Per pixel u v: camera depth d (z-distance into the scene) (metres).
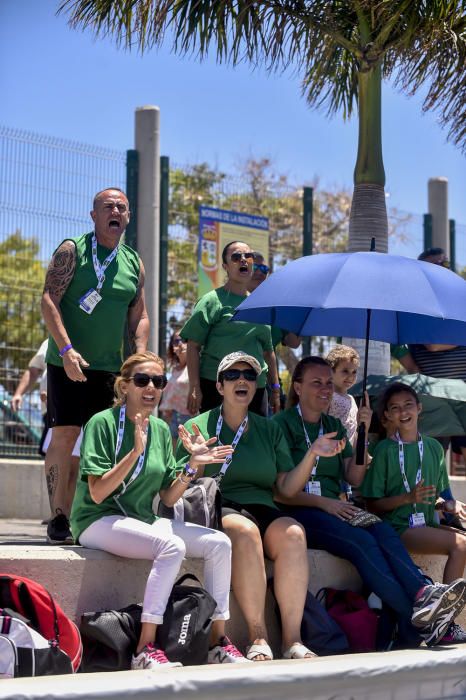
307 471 7.86
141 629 6.62
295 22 11.65
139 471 7.05
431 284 7.98
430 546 8.54
